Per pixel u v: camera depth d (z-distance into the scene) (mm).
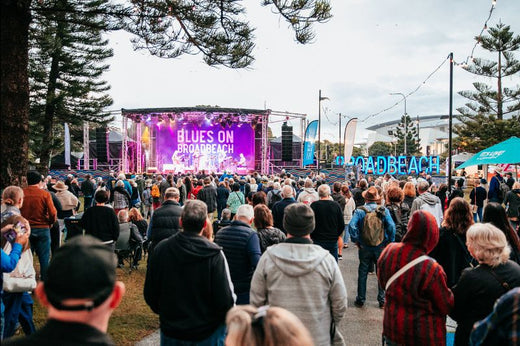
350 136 22781
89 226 5566
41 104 22078
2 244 3076
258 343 1195
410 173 27953
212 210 11570
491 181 12047
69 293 1134
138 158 30375
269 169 30875
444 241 3871
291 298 2543
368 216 5367
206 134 30219
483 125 30094
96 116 23828
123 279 6859
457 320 2676
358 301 5562
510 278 2494
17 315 3691
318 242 5684
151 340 4367
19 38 4688
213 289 2572
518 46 28859
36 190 5465
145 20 6199
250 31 6578
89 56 21859
